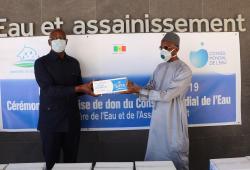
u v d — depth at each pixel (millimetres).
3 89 3914
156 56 3891
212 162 2418
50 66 3498
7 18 3869
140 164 2465
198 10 3912
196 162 4043
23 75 3906
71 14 3859
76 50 3879
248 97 4020
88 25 3863
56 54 3518
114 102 3943
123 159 3996
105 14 3869
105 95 3936
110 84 3312
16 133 3980
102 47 3881
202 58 3932
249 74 3992
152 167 2396
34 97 3926
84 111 3951
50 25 3859
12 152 4008
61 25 3863
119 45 3877
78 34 3865
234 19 3943
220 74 3961
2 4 3859
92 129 3965
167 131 3266
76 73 3631
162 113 3303
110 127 3965
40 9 3861
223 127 4035
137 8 3877
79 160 4000
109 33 3873
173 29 3896
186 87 3281
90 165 2486
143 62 3893
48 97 3484
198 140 4020
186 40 3906
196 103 3969
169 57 3305
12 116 3953
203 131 4016
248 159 2465
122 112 3953
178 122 3285
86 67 3895
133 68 3896
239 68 3973
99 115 3953
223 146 4047
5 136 3986
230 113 4020
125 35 3875
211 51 3936
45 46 3877
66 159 3707
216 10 3928
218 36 3934
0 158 4016
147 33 3877
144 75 3900
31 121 3959
